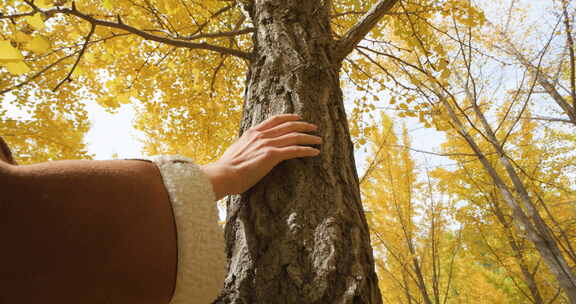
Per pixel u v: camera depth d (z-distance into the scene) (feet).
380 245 20.57
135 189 1.05
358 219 2.61
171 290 1.04
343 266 2.19
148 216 1.04
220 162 2.21
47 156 11.48
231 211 2.83
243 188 2.16
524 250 20.84
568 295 13.74
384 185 19.47
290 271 2.20
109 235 0.93
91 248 0.89
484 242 22.68
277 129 2.64
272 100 3.37
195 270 1.08
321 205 2.52
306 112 3.13
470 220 22.35
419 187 19.81
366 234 2.57
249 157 2.30
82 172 0.99
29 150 11.43
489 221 22.39
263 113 3.33
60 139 11.28
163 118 10.39
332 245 2.26
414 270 18.47
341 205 2.57
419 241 19.56
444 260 24.17
